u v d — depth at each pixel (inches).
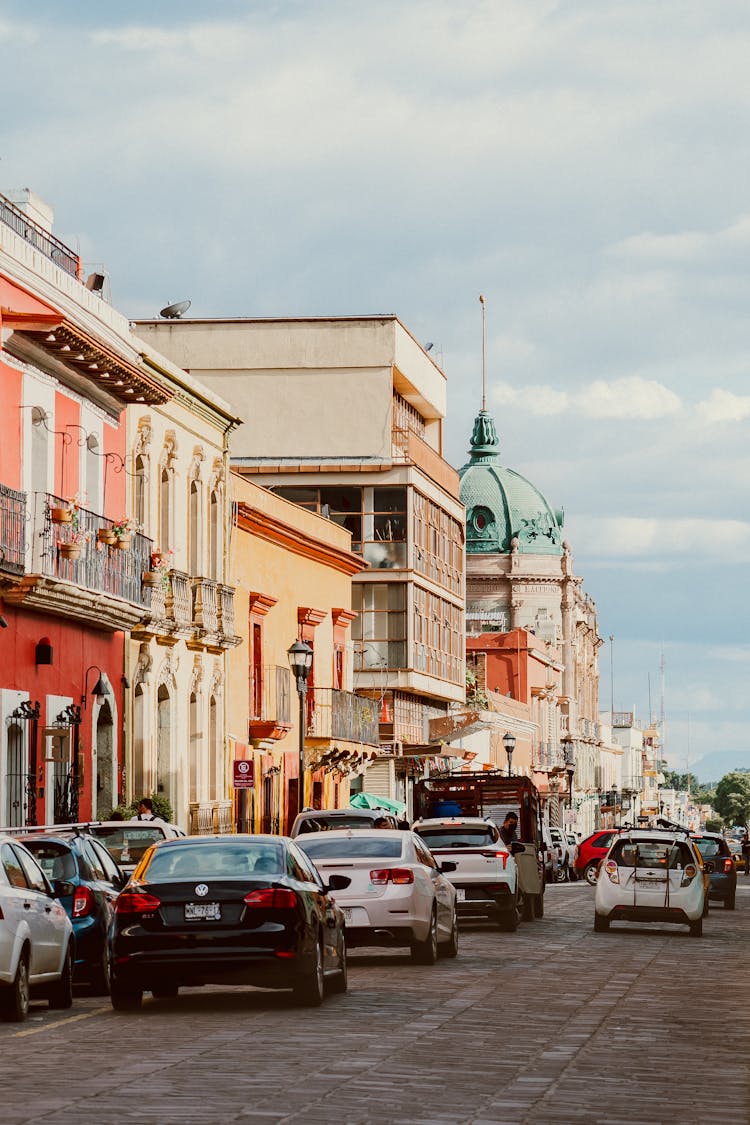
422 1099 558.3
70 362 1576.0
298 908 829.8
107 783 1739.7
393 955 1243.8
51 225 1739.7
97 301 1726.1
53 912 845.2
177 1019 795.4
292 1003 855.7
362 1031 745.0
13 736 1508.4
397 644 3031.5
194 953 813.2
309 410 3053.6
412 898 1091.9
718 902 2347.4
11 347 1469.0
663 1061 661.3
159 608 1843.0
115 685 1761.8
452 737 3334.2
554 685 5575.8
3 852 806.5
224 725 2138.3
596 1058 668.1
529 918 1756.9
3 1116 510.6
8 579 1424.7
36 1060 645.3
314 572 2625.5
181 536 1982.0
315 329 3051.2
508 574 6190.9
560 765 5698.8
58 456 1582.2
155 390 1744.6
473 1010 841.5
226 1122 503.8
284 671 2426.2
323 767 2637.8
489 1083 597.9
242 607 2261.3
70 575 1521.9
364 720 2790.4
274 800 2381.9
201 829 2012.8
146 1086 577.6
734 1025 792.9
